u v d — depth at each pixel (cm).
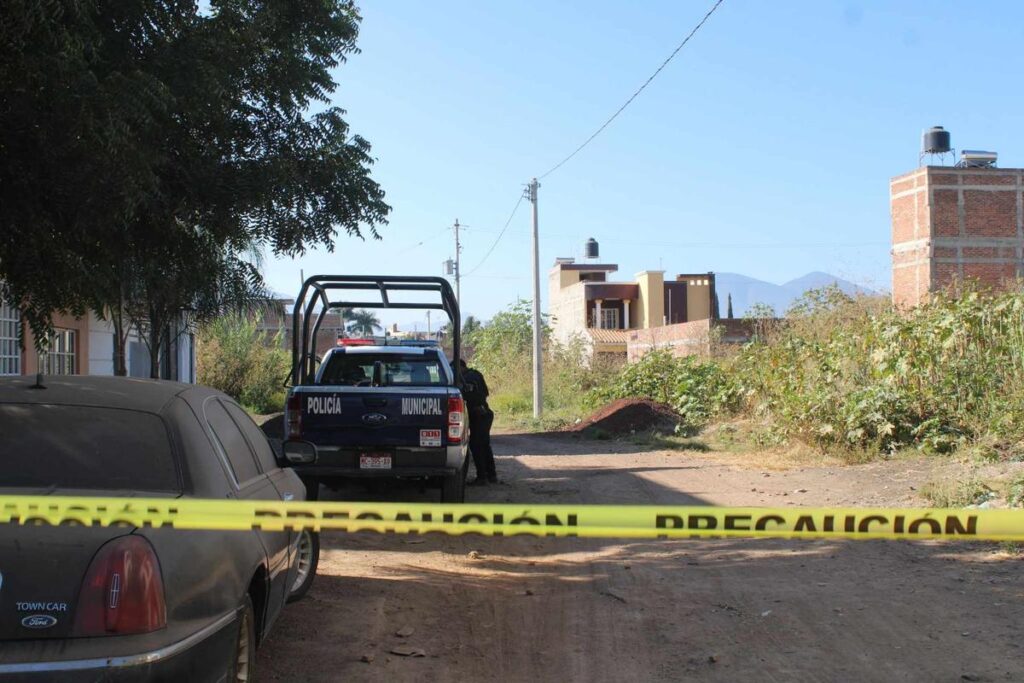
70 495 380
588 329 4950
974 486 951
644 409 2008
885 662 509
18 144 638
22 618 318
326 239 1007
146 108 682
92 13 702
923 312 1427
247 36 861
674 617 604
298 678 488
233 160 921
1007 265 3581
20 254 648
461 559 773
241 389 3338
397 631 571
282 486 541
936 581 672
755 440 1534
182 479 399
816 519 377
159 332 1338
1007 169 3594
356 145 1013
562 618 603
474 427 1198
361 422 922
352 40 986
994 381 1296
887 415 1312
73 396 425
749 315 2964
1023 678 480
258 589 447
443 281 1044
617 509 382
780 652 530
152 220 827
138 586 325
